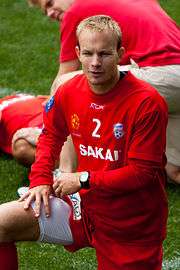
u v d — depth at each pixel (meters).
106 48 9.25
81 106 9.80
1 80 21.80
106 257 10.50
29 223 10.34
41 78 21.98
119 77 9.57
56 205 10.50
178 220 14.42
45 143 10.52
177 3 28.36
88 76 9.44
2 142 17.22
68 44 14.21
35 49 24.20
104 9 14.01
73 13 13.94
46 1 14.71
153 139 9.48
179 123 15.26
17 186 15.94
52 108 10.30
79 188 9.67
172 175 15.64
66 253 13.18
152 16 14.41
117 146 9.67
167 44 14.30
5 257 10.50
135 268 10.38
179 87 14.28
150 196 9.99
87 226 10.54
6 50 24.08
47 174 10.41
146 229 10.22
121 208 10.02
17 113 16.88
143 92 9.48
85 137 9.90
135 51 14.34
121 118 9.55
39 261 12.93
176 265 12.88
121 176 9.54
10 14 27.23
